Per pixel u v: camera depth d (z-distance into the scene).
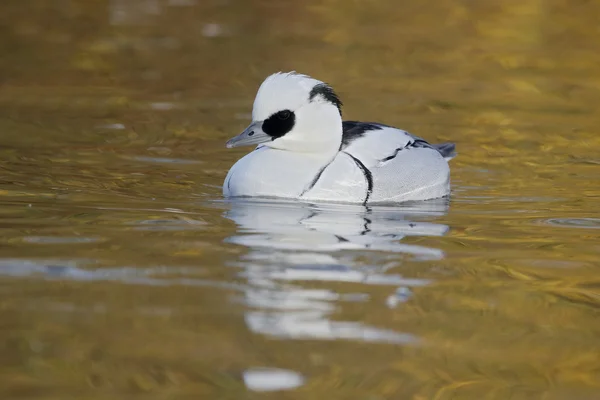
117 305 8.48
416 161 13.30
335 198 12.65
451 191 14.01
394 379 7.34
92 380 7.13
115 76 22.67
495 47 27.08
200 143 16.88
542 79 23.30
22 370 7.25
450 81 23.00
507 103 20.88
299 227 11.24
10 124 17.80
